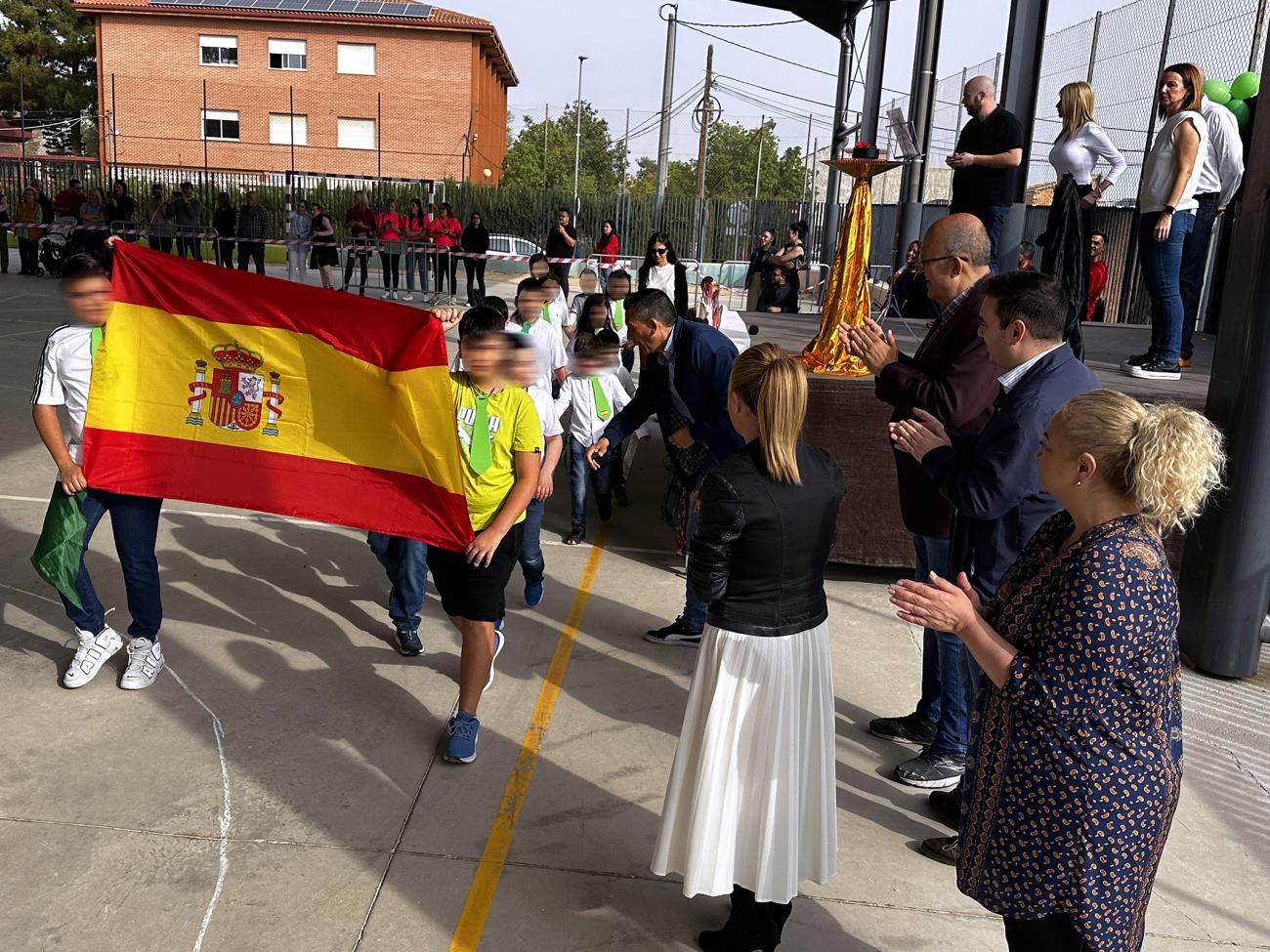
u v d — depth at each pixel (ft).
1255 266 15.15
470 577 12.50
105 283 12.87
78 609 14.06
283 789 12.13
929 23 37.45
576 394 21.39
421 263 69.87
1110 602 6.75
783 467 8.84
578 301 30.40
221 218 70.44
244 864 10.70
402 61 139.64
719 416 15.23
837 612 18.60
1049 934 7.39
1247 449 15.56
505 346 12.11
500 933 9.87
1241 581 15.94
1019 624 7.33
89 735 13.09
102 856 10.71
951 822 12.07
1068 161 19.70
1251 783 13.34
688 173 246.06
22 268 70.33
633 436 24.29
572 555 21.31
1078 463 7.13
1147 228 19.44
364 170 142.51
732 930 9.61
